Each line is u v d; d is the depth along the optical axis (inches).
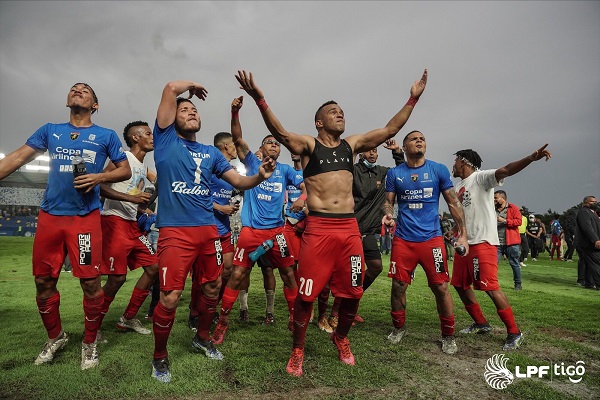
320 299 167.5
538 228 578.6
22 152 116.7
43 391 97.1
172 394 97.7
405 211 151.5
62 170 116.6
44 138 119.3
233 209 177.6
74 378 104.8
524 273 410.6
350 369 117.0
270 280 177.9
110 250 148.9
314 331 164.4
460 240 145.2
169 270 110.4
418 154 151.7
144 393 97.7
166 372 107.0
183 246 113.0
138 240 156.3
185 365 116.5
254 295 253.3
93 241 118.4
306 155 126.4
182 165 115.2
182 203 114.9
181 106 120.2
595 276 306.5
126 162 129.3
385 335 159.2
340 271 122.0
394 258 151.4
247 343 142.5
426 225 147.3
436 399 98.7
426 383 109.0
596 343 154.9
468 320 190.5
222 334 143.9
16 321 166.1
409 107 132.5
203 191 119.3
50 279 118.0
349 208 124.0
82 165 112.3
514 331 144.9
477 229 152.9
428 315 198.2
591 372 121.2
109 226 150.8
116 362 118.0
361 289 122.4
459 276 161.6
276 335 154.9
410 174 152.1
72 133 120.3
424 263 145.6
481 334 164.1
